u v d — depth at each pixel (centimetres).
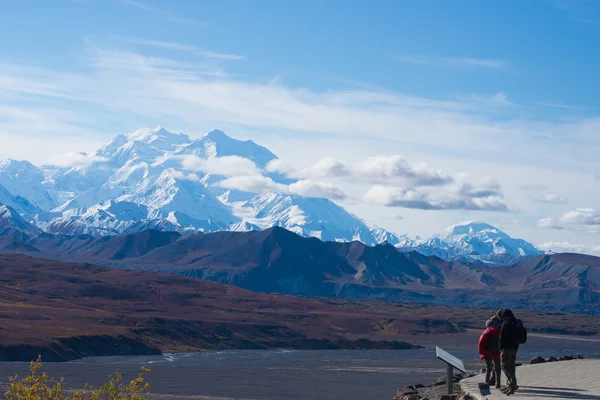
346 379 11625
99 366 13888
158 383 10500
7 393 2230
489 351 3002
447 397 3056
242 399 8781
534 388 2909
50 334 17088
